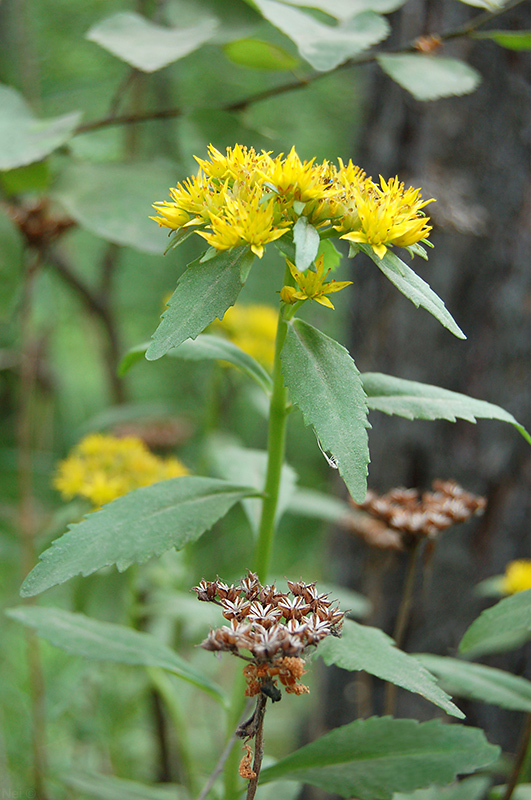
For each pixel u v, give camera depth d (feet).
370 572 2.67
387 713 1.81
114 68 3.27
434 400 1.69
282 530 5.50
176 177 2.00
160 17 2.21
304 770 1.69
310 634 1.50
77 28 3.28
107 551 1.62
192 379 4.79
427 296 1.58
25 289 2.16
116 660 1.72
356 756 1.69
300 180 1.57
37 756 2.19
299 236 1.55
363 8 1.84
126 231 1.94
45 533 2.20
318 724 2.93
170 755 2.65
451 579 2.52
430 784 1.67
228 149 1.61
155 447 3.23
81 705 2.73
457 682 1.78
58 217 2.04
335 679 2.85
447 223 2.14
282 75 3.60
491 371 2.44
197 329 1.55
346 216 1.58
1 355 2.54
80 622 1.77
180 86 3.51
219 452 2.05
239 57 1.99
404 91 2.45
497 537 2.48
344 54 1.77
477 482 2.49
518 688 1.79
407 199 1.60
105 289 3.51
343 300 3.56
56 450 4.98
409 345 2.55
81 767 2.34
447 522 1.79
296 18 1.81
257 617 1.52
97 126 2.02
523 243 2.36
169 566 2.54
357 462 1.55
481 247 2.38
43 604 3.11
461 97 2.35
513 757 2.35
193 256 4.20
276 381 1.68
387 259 1.58
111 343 3.62
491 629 1.68
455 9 2.31
